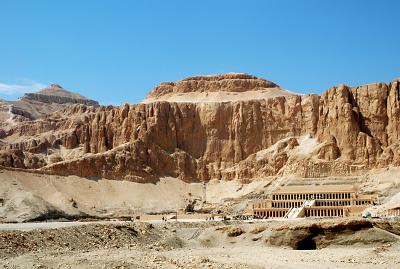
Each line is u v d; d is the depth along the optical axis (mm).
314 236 164875
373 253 144375
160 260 122188
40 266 105688
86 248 141250
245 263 126438
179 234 180250
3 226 172250
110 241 152500
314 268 122250
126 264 110125
